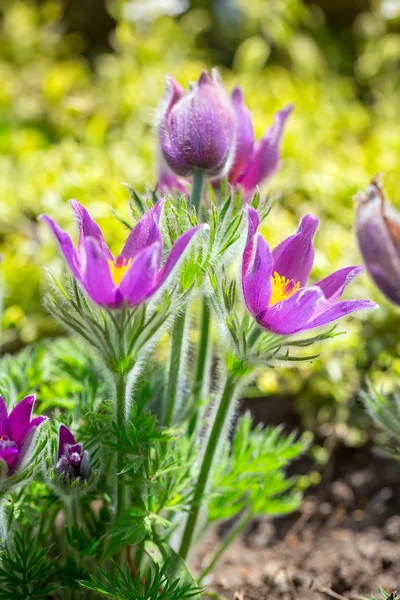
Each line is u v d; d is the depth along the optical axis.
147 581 0.50
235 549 0.65
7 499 0.50
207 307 0.55
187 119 0.51
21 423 0.47
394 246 0.59
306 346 0.49
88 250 0.44
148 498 0.51
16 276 0.74
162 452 0.52
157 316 0.47
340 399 0.71
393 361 0.71
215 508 0.57
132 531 0.50
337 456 0.71
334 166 0.85
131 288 0.45
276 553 0.65
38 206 0.79
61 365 0.59
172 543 0.56
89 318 0.46
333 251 0.75
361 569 0.62
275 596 0.61
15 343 0.74
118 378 0.48
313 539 0.66
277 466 0.57
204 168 0.51
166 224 0.49
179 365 0.52
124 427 0.49
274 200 0.55
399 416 0.56
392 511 0.67
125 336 0.47
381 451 0.58
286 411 0.73
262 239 0.46
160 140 0.52
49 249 0.75
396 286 0.59
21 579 0.52
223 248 0.49
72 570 0.53
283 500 0.62
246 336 0.49
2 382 0.54
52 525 0.56
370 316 0.73
